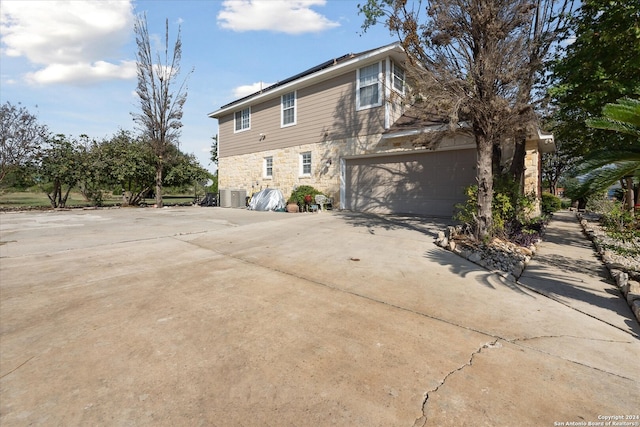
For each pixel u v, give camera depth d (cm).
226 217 1124
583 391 201
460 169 1034
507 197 732
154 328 279
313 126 1389
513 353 246
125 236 728
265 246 626
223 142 1925
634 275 438
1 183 1473
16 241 664
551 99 703
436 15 605
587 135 845
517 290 396
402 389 200
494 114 596
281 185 1548
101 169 1571
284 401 188
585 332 284
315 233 765
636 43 611
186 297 354
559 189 2770
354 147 1241
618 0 627
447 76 596
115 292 369
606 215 849
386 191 1202
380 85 1139
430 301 351
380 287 395
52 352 240
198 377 210
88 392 194
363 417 175
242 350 244
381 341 261
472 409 183
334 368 222
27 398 188
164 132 1748
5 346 248
